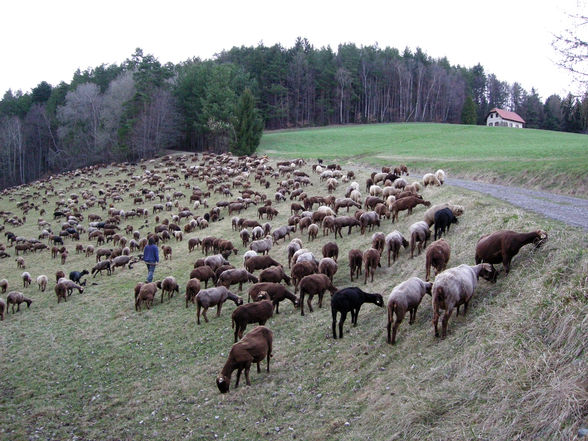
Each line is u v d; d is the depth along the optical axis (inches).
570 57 929.5
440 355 403.9
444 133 3454.7
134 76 3796.8
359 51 5821.9
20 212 2180.1
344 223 942.4
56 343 658.2
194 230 1469.0
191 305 744.3
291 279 754.8
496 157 1879.9
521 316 381.4
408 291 465.7
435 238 684.7
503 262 488.7
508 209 676.7
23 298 866.1
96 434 411.2
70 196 2379.4
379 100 5565.9
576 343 321.1
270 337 474.3
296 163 2295.8
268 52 5118.1
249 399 431.2
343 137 3604.8
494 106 6550.2
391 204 925.8
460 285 434.0
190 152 3681.1
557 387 291.3
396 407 354.9
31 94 5871.1
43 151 4810.5
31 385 526.6
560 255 430.0
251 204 1642.5
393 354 440.1
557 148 1993.1
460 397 334.0
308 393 424.2
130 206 1989.4
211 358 535.5
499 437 285.6
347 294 504.4
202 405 435.8
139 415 436.5
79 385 517.3
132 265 1147.9
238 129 3137.3
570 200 881.5
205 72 3939.5
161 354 572.1
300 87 5108.3
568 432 259.9
